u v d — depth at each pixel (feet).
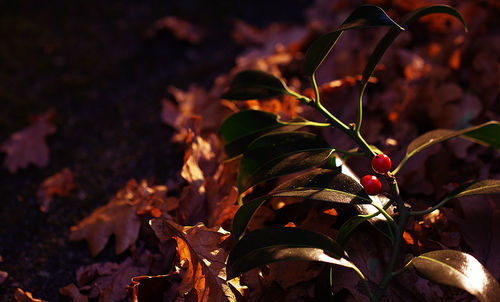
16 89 2.08
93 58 2.20
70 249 1.70
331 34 1.42
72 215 1.77
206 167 1.70
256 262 1.35
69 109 2.03
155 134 1.96
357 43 2.08
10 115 2.00
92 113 2.02
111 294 1.57
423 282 1.49
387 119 1.82
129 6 2.51
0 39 2.29
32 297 1.59
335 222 1.59
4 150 1.90
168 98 2.06
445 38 2.02
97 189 1.83
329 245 1.38
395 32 1.47
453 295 1.47
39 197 1.81
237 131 1.62
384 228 1.45
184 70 2.14
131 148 1.93
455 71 1.94
